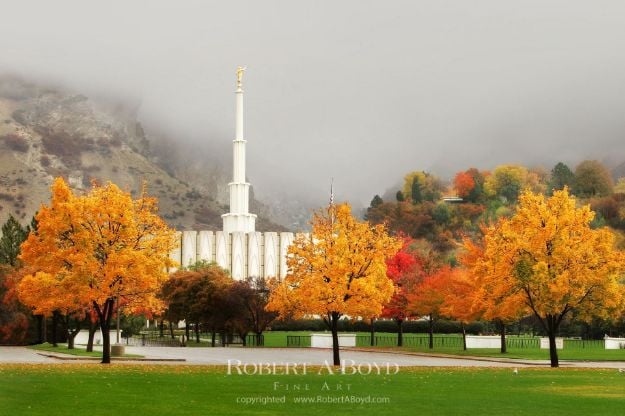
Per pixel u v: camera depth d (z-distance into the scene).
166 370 53.50
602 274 61.47
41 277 59.25
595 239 61.94
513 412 33.41
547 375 52.69
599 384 45.91
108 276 58.84
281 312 63.91
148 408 33.25
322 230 62.22
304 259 62.88
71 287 59.22
